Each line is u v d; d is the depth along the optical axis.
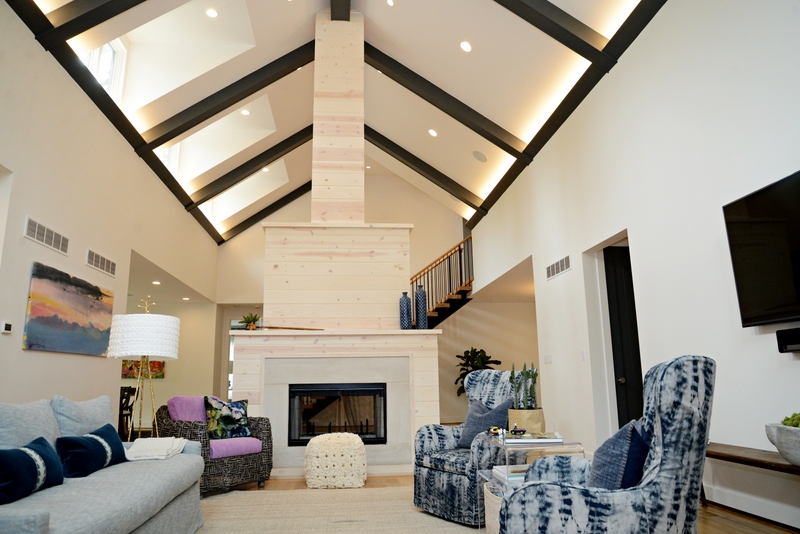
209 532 3.29
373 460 5.50
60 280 5.01
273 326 5.89
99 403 3.46
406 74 7.53
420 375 5.68
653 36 4.55
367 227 6.15
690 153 4.06
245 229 11.49
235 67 7.03
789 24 3.17
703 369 1.88
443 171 9.60
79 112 5.42
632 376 5.71
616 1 4.85
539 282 7.13
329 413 5.58
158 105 6.75
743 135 3.53
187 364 10.94
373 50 7.57
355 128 6.71
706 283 3.88
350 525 3.43
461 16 6.05
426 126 8.52
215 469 4.34
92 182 5.71
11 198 4.31
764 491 3.42
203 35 6.74
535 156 7.27
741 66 3.54
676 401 1.84
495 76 6.61
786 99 3.19
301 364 5.59
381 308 6.01
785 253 3.07
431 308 11.14
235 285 11.26
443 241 12.03
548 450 2.73
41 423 2.74
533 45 5.81
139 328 3.47
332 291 6.00
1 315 4.21
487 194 9.33
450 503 3.51
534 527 1.84
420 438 3.88
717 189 3.77
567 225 6.24
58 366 5.07
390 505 3.98
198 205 9.28
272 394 5.51
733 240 3.52
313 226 6.11
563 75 5.95
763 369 3.37
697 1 3.98
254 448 4.66
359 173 6.57
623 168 5.01
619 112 5.09
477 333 11.74
